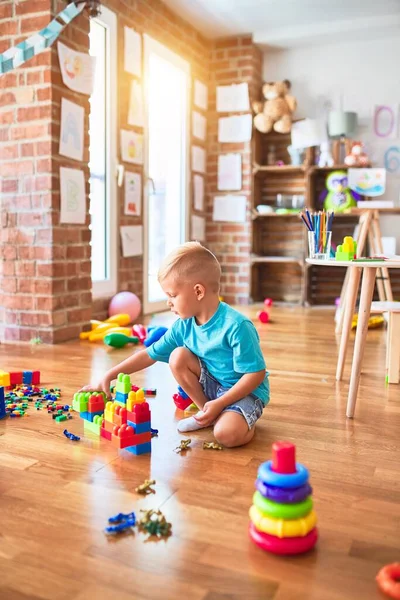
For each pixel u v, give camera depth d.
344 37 4.62
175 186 4.55
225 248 4.91
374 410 1.80
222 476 1.27
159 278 1.51
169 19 4.23
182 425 1.57
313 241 1.96
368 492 1.20
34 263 2.92
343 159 4.60
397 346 2.14
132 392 1.45
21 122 2.88
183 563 0.92
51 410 1.74
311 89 4.84
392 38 4.62
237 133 4.80
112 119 3.58
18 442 1.47
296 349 2.82
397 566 0.89
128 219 3.81
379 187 4.38
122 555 0.94
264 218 5.05
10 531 1.02
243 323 1.47
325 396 1.97
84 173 3.11
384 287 3.45
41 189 2.86
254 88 4.81
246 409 1.46
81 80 3.02
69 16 2.10
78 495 1.17
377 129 4.70
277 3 4.13
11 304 3.00
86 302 3.17
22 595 0.84
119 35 3.62
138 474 1.27
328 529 1.04
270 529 0.96
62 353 2.68
